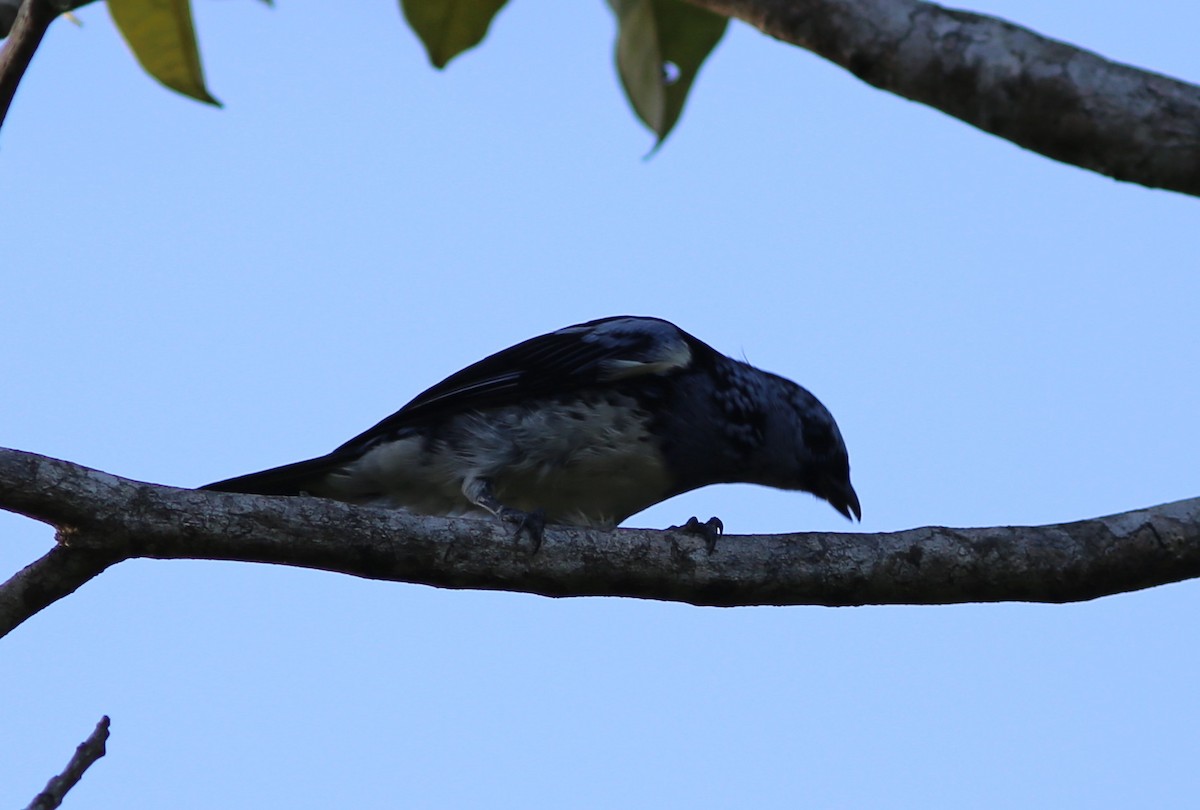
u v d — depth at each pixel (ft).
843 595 31.99
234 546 28.94
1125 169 23.97
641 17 38.17
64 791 25.68
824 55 25.72
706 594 31.86
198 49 36.09
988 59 24.31
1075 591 32.04
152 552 28.55
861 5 25.27
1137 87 23.85
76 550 28.14
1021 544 32.07
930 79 24.76
